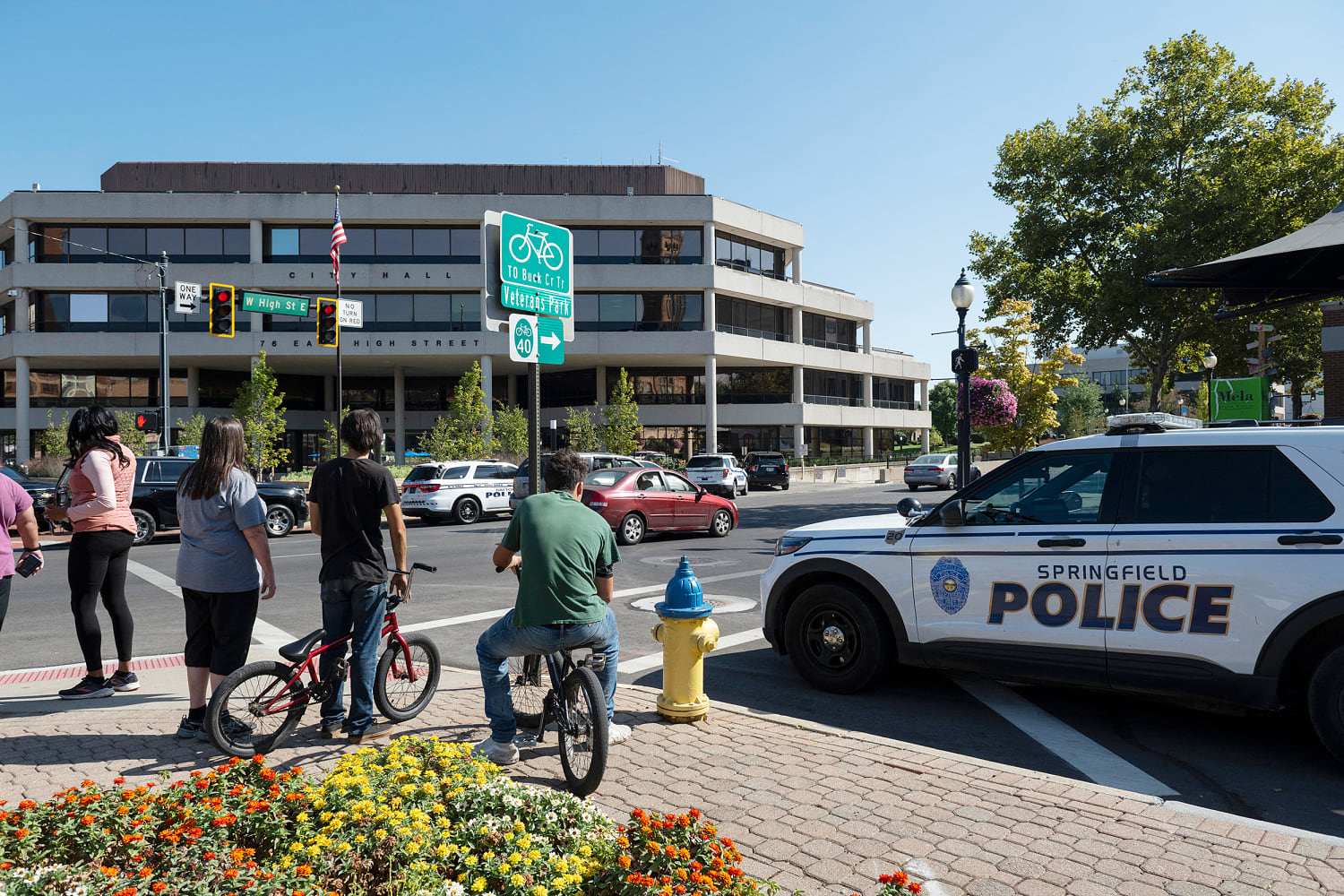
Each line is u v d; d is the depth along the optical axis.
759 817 3.65
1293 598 4.42
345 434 4.71
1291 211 25.16
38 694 5.80
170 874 2.51
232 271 42.38
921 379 65.44
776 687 6.23
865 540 5.93
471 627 8.34
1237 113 26.05
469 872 2.58
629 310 46.16
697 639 5.05
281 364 47.25
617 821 3.58
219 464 4.59
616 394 41.34
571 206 44.72
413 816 2.78
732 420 50.41
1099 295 26.88
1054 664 5.12
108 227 42.91
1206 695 4.66
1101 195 27.56
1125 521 5.00
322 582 4.68
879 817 3.64
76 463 5.63
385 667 4.94
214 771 3.13
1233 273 7.24
